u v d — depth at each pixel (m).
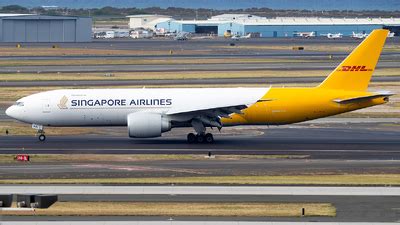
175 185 161.62
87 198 148.75
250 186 160.50
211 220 133.38
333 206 143.00
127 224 130.25
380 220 133.50
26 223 129.75
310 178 170.62
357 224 131.00
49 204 112.69
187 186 160.50
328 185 161.50
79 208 140.50
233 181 166.38
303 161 193.88
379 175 174.88
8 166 186.50
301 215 136.50
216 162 192.12
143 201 146.50
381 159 197.00
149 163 191.12
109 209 139.88
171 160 195.50
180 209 140.25
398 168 184.25
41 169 182.25
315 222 132.25
